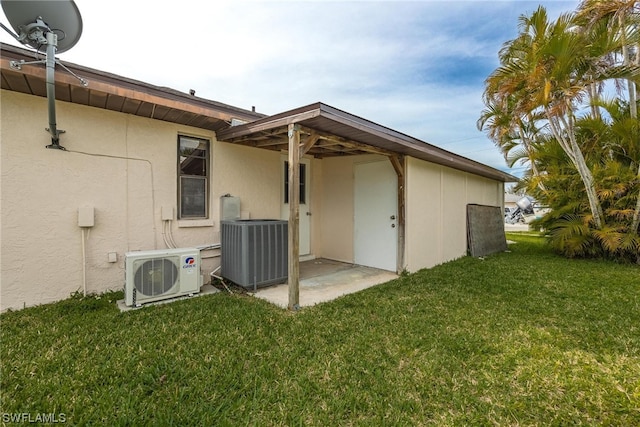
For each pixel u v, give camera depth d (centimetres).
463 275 511
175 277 357
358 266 585
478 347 250
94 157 353
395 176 546
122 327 273
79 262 346
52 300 329
